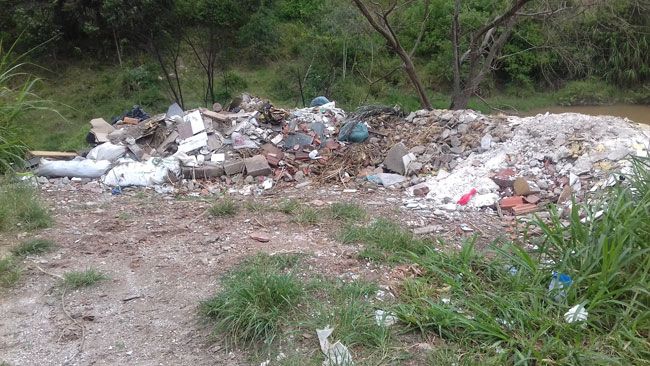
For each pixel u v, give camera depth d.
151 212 6.02
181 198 6.65
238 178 7.39
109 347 3.62
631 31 18.22
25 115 7.70
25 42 20.81
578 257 4.03
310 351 3.47
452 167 7.44
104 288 4.29
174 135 8.09
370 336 3.57
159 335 3.73
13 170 6.64
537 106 20.72
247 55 22.27
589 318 3.63
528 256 4.17
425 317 3.69
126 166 7.28
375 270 4.50
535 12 14.12
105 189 6.95
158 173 7.21
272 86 20.56
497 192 6.71
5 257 4.65
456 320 3.62
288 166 7.66
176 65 20.69
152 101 19.45
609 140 7.11
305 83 20.19
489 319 3.61
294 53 22.45
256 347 3.56
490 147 7.61
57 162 7.27
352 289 4.05
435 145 7.87
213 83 20.27
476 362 3.33
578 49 16.20
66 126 17.42
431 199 6.73
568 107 20.77
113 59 21.77
